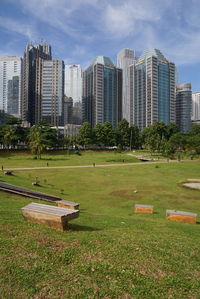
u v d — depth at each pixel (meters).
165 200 21.70
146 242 7.07
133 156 74.50
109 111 179.25
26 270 4.85
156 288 4.53
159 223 11.94
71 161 59.19
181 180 31.56
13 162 54.59
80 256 5.59
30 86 174.88
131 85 171.00
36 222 7.99
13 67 178.62
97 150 96.25
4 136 75.56
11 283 4.41
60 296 4.14
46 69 164.25
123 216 14.66
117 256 5.73
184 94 172.00
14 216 8.93
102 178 34.06
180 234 9.20
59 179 32.50
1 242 6.03
